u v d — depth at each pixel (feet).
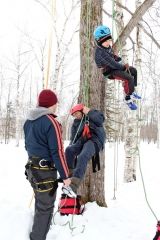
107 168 48.98
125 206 23.11
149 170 45.80
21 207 16.42
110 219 18.08
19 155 56.34
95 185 19.95
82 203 19.74
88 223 17.01
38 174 13.56
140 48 40.75
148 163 53.98
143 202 25.35
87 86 19.79
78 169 16.43
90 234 15.89
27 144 13.92
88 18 19.94
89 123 17.60
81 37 20.34
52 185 13.74
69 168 17.60
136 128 39.19
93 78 19.79
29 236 14.40
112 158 61.26
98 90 19.84
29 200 24.06
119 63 17.12
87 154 16.62
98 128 17.54
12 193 26.78
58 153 13.37
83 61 20.16
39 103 14.17
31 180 13.80
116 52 19.15
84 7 20.20
